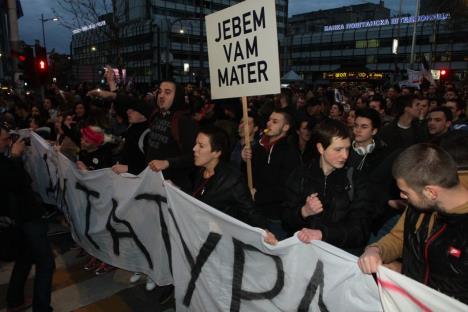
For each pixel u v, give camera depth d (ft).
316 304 6.39
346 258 5.85
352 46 265.13
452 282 5.06
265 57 9.98
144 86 56.34
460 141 6.21
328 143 7.48
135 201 10.82
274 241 6.90
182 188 11.34
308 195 7.95
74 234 14.12
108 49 68.03
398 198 9.82
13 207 9.66
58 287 12.35
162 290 12.05
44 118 25.76
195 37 264.52
